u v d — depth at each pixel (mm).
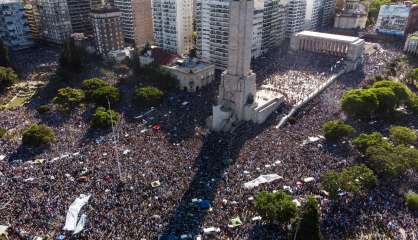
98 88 178500
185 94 194750
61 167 120500
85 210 99375
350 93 162375
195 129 151125
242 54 158875
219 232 92875
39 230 93312
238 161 123750
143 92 175000
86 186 109812
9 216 97562
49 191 107562
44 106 169750
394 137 133875
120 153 129500
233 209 100938
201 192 107562
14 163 124500
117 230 92812
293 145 135375
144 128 151625
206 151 131375
